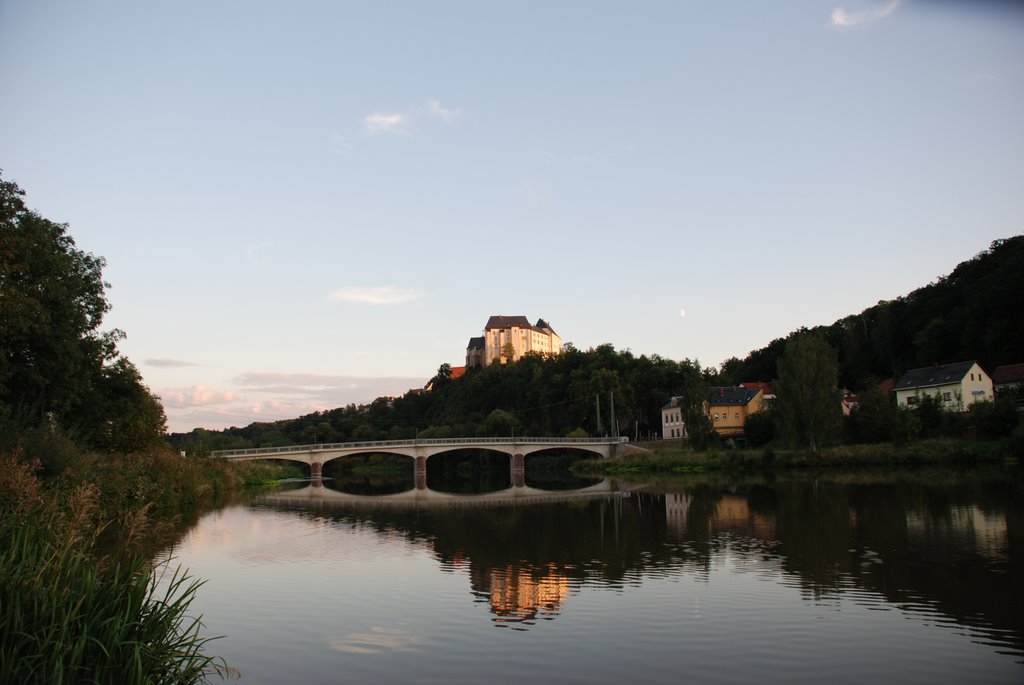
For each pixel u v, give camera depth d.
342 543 32.19
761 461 89.94
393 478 124.06
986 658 14.89
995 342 112.50
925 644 15.80
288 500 60.03
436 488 83.88
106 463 39.44
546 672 14.50
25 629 11.44
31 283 39.59
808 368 86.06
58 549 13.39
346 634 17.17
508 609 19.41
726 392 135.00
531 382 187.38
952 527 31.52
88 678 11.40
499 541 32.25
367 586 22.50
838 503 43.59
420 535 35.03
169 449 71.94
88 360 52.44
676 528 35.12
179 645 13.07
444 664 15.02
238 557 28.25
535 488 77.88
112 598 12.75
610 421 142.12
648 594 20.78
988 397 100.81
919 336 128.38
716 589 21.20
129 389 58.56
